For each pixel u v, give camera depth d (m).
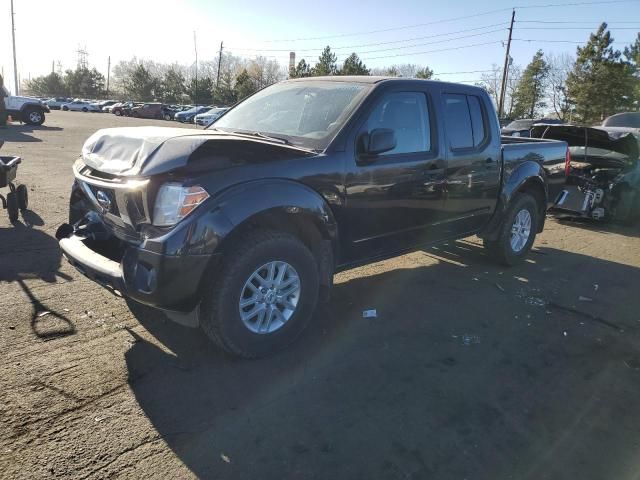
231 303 3.25
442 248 6.76
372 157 3.97
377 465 2.54
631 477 2.54
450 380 3.39
